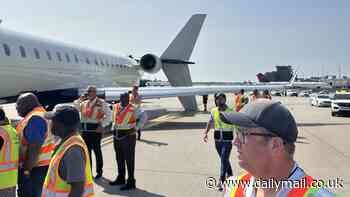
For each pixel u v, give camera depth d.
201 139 11.95
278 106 1.48
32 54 12.18
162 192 5.92
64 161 3.05
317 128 15.49
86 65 16.33
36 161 4.10
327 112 26.03
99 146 6.90
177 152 9.53
